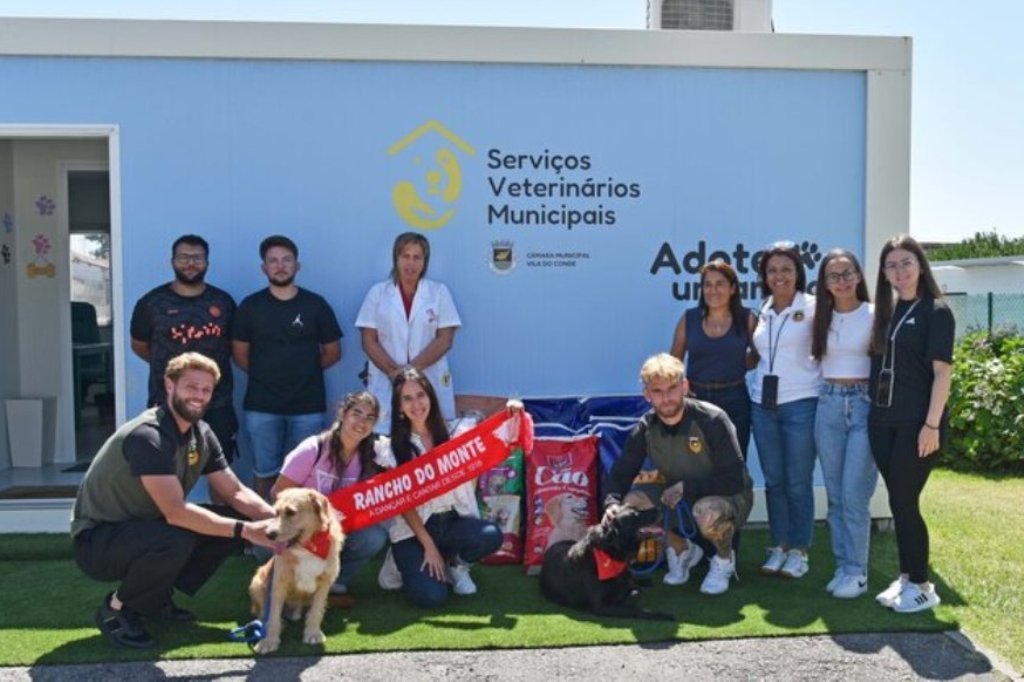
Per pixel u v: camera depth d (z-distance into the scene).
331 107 5.76
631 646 4.04
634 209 5.94
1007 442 8.44
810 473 4.97
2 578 5.05
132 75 5.66
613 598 4.41
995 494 7.41
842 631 4.20
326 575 4.03
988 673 3.77
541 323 5.91
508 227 5.88
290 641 4.07
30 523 5.88
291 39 5.69
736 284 5.14
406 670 3.79
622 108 5.91
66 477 7.13
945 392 4.24
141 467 3.89
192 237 5.31
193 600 4.66
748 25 7.21
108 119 5.66
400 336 5.45
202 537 4.25
